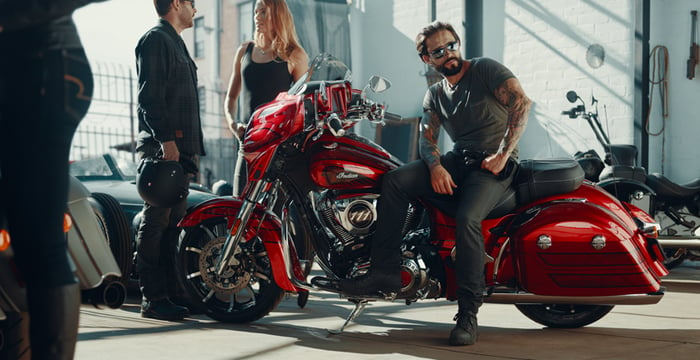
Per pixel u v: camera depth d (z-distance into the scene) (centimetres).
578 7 769
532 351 231
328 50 940
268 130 254
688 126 688
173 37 286
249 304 285
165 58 278
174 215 296
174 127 284
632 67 729
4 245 136
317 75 261
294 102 253
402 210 249
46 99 121
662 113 702
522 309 279
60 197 125
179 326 273
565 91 781
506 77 249
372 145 258
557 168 255
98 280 168
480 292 244
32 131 121
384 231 249
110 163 411
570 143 777
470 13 738
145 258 288
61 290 123
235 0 1100
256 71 321
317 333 261
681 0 691
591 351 232
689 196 474
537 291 253
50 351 123
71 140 126
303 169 261
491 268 257
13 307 140
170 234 292
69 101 124
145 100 274
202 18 1135
